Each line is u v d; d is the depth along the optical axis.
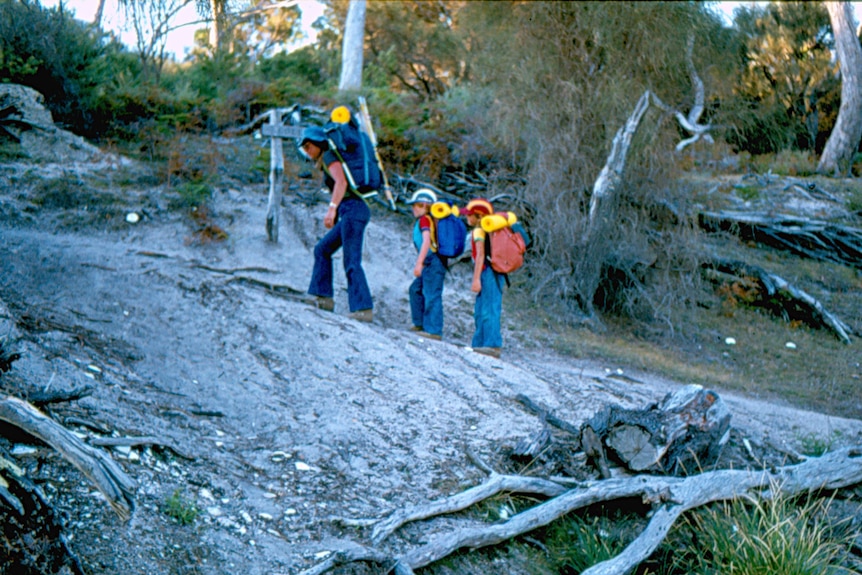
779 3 18.59
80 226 8.53
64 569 3.17
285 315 6.88
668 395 5.60
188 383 5.47
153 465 4.21
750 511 5.15
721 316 11.38
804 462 5.63
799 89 17.66
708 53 11.59
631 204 11.37
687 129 11.70
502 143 12.48
